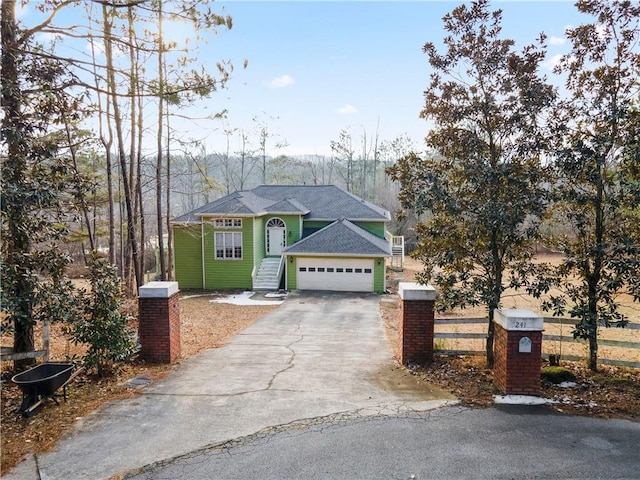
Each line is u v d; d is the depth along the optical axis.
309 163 61.06
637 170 7.90
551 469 5.06
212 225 24.83
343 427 6.12
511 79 8.17
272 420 6.35
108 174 19.66
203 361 9.66
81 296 8.23
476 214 8.32
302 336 13.25
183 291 24.61
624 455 5.36
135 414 6.57
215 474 4.97
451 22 8.37
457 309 19.67
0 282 7.09
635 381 7.84
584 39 8.09
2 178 7.25
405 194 9.12
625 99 7.89
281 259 25.92
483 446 5.58
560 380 7.70
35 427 6.12
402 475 4.95
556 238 9.10
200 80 9.88
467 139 8.56
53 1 8.74
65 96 8.29
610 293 8.17
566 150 8.08
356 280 23.33
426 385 7.84
